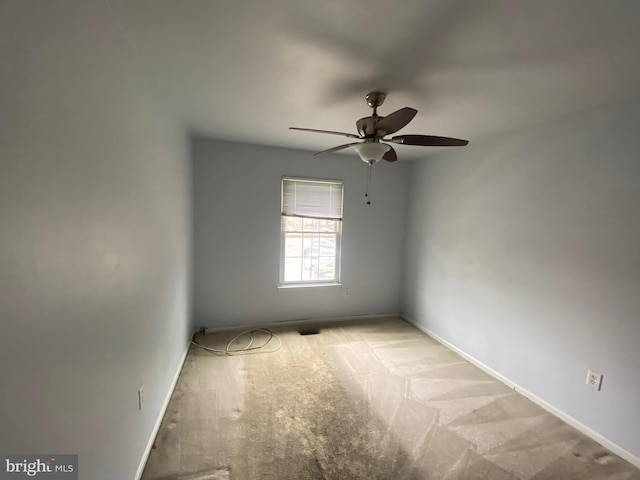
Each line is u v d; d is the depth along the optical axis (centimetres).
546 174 217
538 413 211
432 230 348
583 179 193
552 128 213
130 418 136
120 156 123
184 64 152
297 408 207
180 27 122
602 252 183
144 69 152
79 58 91
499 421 201
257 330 344
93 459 101
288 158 343
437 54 137
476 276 283
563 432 193
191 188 302
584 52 132
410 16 111
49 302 78
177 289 238
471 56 138
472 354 286
